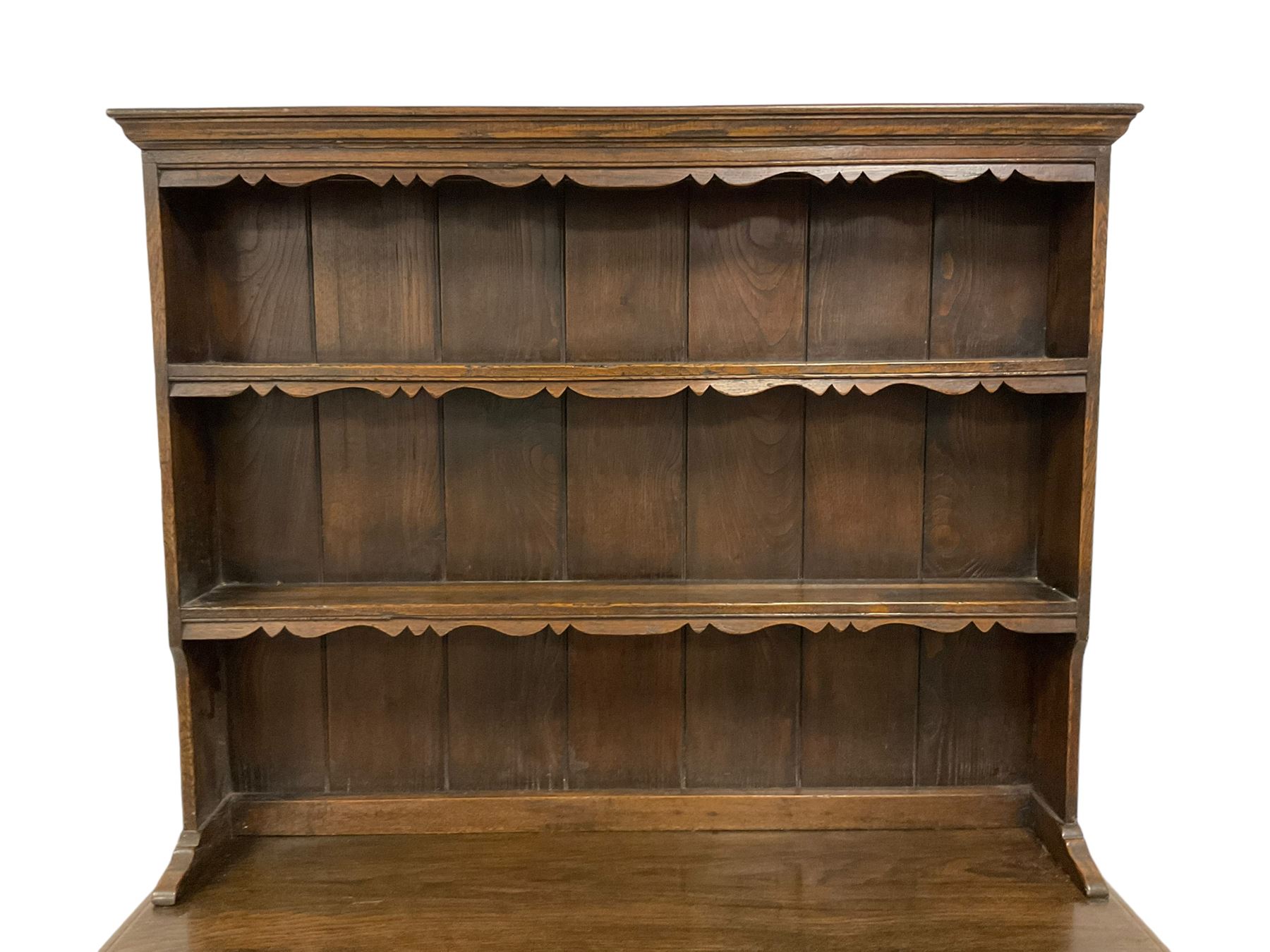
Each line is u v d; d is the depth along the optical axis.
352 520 2.87
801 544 2.89
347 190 2.76
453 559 2.88
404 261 2.78
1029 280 2.81
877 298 2.81
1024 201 2.79
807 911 2.56
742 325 2.81
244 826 2.93
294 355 2.80
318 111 2.46
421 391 2.84
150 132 2.50
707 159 2.54
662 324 2.80
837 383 2.60
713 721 2.96
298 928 2.49
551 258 2.78
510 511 2.87
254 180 2.53
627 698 2.95
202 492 2.77
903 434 2.87
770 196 2.77
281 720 2.93
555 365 2.59
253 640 2.90
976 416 2.87
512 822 2.95
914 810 2.97
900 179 2.77
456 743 2.95
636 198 2.77
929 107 2.48
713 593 2.78
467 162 2.53
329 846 2.88
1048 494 2.84
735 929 2.49
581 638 2.93
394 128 2.50
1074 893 2.65
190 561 2.70
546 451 2.86
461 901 2.61
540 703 2.95
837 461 2.87
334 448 2.85
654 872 2.74
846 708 2.96
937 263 2.80
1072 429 2.68
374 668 2.92
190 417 2.70
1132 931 2.49
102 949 2.42
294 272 2.78
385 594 2.76
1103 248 2.57
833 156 2.54
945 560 2.91
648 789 2.98
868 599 2.72
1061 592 2.76
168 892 2.59
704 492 2.88
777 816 2.96
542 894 2.64
